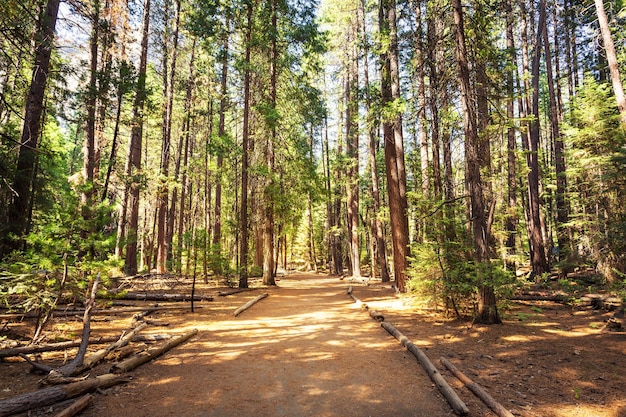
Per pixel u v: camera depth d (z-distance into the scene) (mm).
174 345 7102
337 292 18000
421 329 8492
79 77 13062
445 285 9039
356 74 27094
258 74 20250
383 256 25094
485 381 5113
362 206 41375
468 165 9195
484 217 8906
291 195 21188
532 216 18672
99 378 4910
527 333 7703
